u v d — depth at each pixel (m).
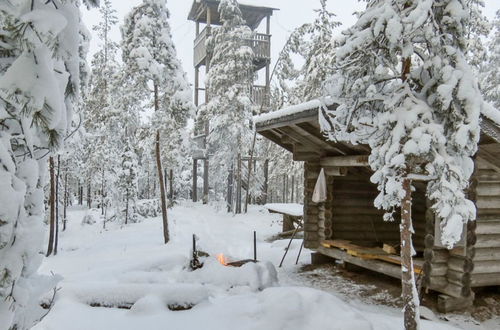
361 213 12.27
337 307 5.79
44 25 2.19
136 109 20.08
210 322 5.55
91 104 29.12
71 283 6.60
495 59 22.27
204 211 26.89
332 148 10.83
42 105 2.31
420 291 7.95
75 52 2.71
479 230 7.76
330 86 5.87
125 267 9.54
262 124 10.77
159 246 15.52
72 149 15.97
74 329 5.29
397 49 5.15
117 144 26.36
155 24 16.28
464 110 4.92
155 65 15.95
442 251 7.75
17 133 2.58
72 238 19.33
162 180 16.67
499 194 7.86
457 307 7.59
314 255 12.12
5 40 2.44
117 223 23.64
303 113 8.79
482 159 7.56
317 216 12.15
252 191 28.66
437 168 4.92
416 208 12.39
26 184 2.56
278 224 21.39
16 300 2.40
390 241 12.52
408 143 4.85
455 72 4.88
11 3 2.16
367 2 5.91
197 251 9.41
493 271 7.82
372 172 11.34
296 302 5.67
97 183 29.23
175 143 26.52
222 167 26.94
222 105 24.30
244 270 8.04
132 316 5.72
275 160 32.91
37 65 2.36
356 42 5.10
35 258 2.62
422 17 4.64
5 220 2.23
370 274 10.74
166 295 6.17
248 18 30.09
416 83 5.51
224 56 24.28
